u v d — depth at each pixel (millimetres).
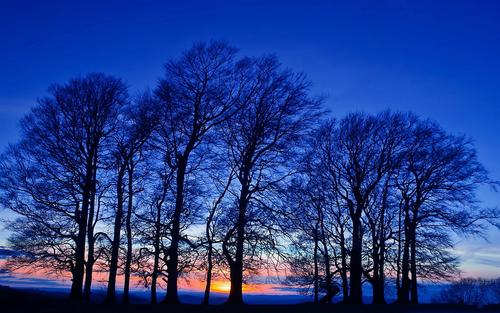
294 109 27281
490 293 40844
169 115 26875
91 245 28469
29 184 27703
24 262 28781
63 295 30641
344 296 36188
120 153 28422
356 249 33875
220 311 20859
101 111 28422
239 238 27109
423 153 34531
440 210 34938
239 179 27719
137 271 29906
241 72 27328
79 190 28141
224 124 27250
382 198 35562
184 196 27750
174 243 26234
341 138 34906
